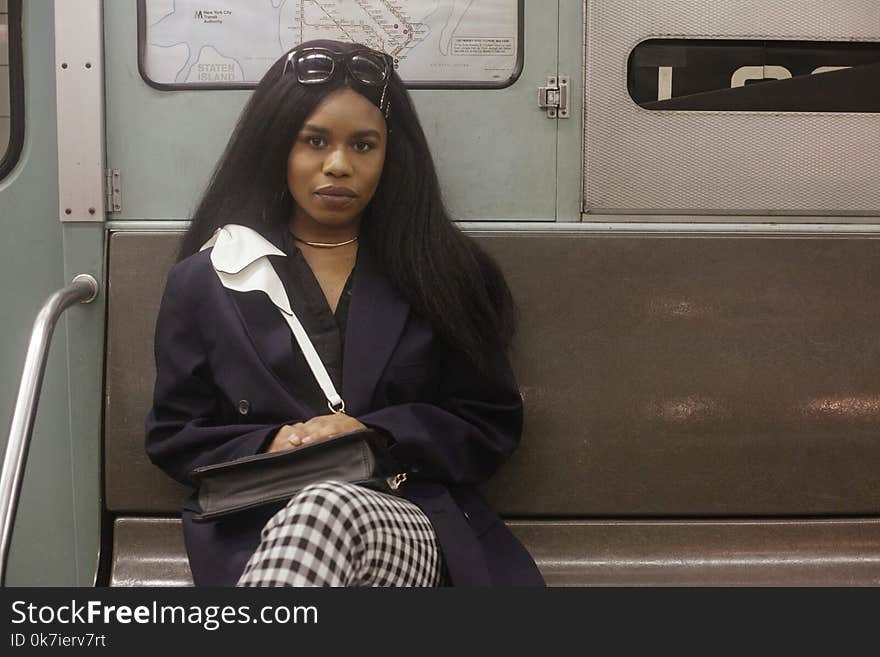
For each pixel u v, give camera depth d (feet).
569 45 6.01
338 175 5.07
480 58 6.00
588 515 6.02
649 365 5.98
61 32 5.87
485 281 5.69
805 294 6.04
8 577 6.07
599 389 5.97
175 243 5.91
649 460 5.97
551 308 5.96
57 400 6.05
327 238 5.45
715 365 6.00
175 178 6.02
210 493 4.48
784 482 6.02
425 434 4.85
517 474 5.95
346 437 4.33
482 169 6.07
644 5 5.96
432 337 5.27
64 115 5.90
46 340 4.82
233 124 6.00
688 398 5.99
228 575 4.47
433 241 5.37
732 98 6.06
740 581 5.85
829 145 6.10
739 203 6.10
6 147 6.01
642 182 6.07
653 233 6.03
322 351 5.11
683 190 6.09
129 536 5.92
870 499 6.05
